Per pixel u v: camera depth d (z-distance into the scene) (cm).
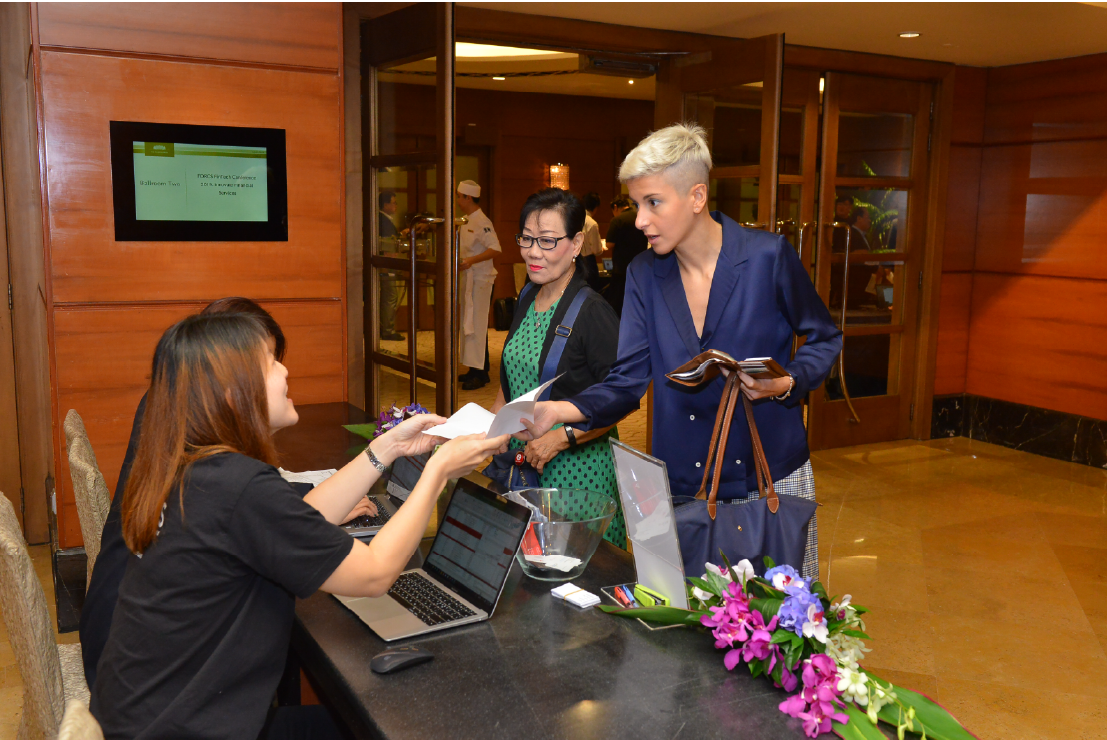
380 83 464
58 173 341
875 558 417
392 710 133
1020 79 617
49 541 418
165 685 139
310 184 386
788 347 210
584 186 1220
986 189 645
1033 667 313
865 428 641
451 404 415
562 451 250
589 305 255
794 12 476
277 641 147
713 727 129
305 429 332
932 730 125
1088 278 584
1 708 276
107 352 357
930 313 641
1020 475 564
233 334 147
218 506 139
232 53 365
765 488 187
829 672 131
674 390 205
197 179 364
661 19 496
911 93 612
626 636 159
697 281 204
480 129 1142
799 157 579
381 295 483
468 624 164
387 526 152
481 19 473
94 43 341
